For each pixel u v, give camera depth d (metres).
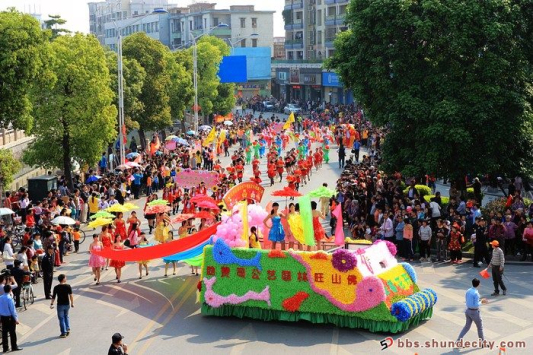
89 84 46.06
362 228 33.53
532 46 37.69
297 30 134.12
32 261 29.06
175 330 23.12
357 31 39.19
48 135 46.72
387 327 22.03
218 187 42.81
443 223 31.09
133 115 65.69
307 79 122.31
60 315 22.61
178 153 60.28
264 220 25.70
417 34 36.91
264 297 23.47
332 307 22.72
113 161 61.72
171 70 79.31
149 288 28.08
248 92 142.00
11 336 21.53
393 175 41.25
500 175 38.59
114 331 23.16
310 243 24.88
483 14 35.97
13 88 37.44
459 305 24.69
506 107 36.25
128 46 68.25
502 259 25.62
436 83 37.00
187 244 28.41
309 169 56.25
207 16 148.38
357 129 76.81
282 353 20.80
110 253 28.48
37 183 43.97
